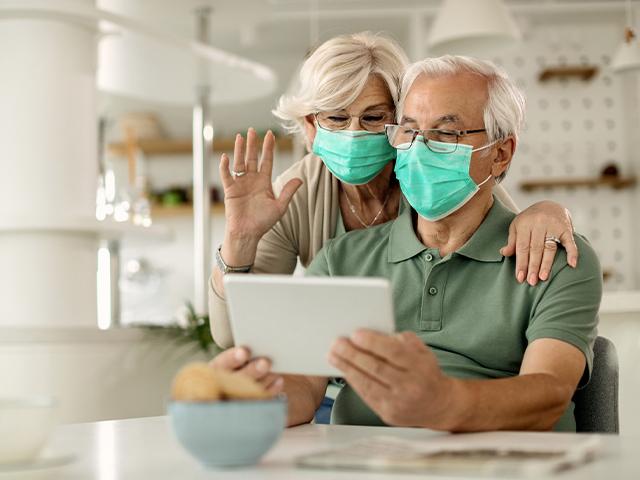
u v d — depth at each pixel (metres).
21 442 0.93
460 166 1.69
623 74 7.09
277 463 1.03
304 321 1.21
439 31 4.27
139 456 1.10
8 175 3.30
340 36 2.05
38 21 3.33
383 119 1.98
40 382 3.02
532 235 1.67
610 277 7.05
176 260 7.43
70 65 3.38
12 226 3.19
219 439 0.97
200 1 4.40
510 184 7.14
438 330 1.69
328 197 2.16
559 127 7.15
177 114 7.63
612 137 7.14
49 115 3.33
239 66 4.25
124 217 4.10
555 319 1.58
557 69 6.94
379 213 2.14
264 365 1.26
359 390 1.22
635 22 7.02
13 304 3.29
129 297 7.41
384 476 0.92
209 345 3.38
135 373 3.24
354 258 1.82
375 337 1.17
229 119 7.56
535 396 1.36
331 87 1.95
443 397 1.24
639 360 2.51
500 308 1.65
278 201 1.93
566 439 1.19
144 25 3.58
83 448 1.17
